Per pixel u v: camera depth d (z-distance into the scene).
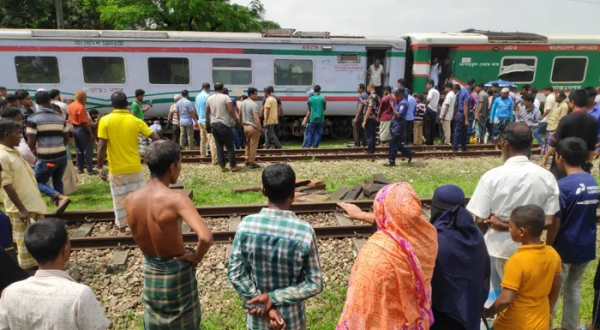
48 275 2.22
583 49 14.55
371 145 10.84
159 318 2.82
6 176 4.18
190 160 10.08
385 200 2.21
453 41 13.79
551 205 3.13
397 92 9.62
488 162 10.42
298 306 2.65
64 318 2.10
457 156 11.01
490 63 14.16
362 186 7.84
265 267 2.48
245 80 12.81
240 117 9.62
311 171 9.37
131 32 11.94
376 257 2.12
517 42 14.16
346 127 14.66
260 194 7.77
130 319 4.03
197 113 11.21
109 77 12.16
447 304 2.38
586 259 3.31
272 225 2.46
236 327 3.93
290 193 2.52
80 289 2.16
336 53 13.12
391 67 13.61
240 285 2.50
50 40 11.65
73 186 7.07
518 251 2.79
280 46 12.77
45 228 2.22
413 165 10.06
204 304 4.26
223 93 9.02
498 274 3.35
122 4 19.91
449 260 2.38
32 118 5.86
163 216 2.62
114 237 5.41
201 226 2.57
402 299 2.10
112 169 5.64
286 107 13.27
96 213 6.26
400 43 13.47
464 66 14.05
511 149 3.26
